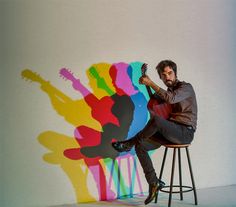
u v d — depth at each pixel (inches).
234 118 178.1
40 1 148.9
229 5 177.2
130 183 162.7
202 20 172.7
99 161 157.2
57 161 151.3
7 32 145.6
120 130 160.1
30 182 148.1
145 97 164.1
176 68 153.3
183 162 169.8
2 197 145.1
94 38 155.7
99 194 157.2
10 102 145.9
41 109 149.5
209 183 174.7
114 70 158.9
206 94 173.5
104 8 156.9
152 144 149.5
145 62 163.5
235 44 177.9
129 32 160.9
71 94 152.9
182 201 154.4
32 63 148.3
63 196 152.1
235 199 155.5
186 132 143.5
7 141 145.6
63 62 151.9
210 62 174.1
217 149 175.6
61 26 151.3
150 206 148.3
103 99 157.5
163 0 166.2
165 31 166.6
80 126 154.3
